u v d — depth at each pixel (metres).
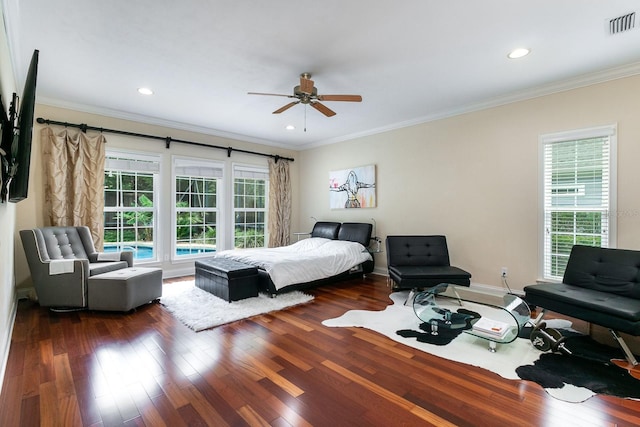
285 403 1.78
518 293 3.78
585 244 3.33
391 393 1.88
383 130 5.24
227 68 3.08
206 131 5.38
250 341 2.61
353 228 5.37
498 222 3.95
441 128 4.49
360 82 3.42
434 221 4.59
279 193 6.47
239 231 6.01
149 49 2.71
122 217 4.65
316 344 2.55
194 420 1.63
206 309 3.34
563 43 2.62
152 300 3.56
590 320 2.39
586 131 3.29
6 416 1.64
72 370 2.11
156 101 4.01
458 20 2.29
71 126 4.06
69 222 4.06
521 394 1.87
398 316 3.22
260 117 4.69
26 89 2.03
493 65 3.02
